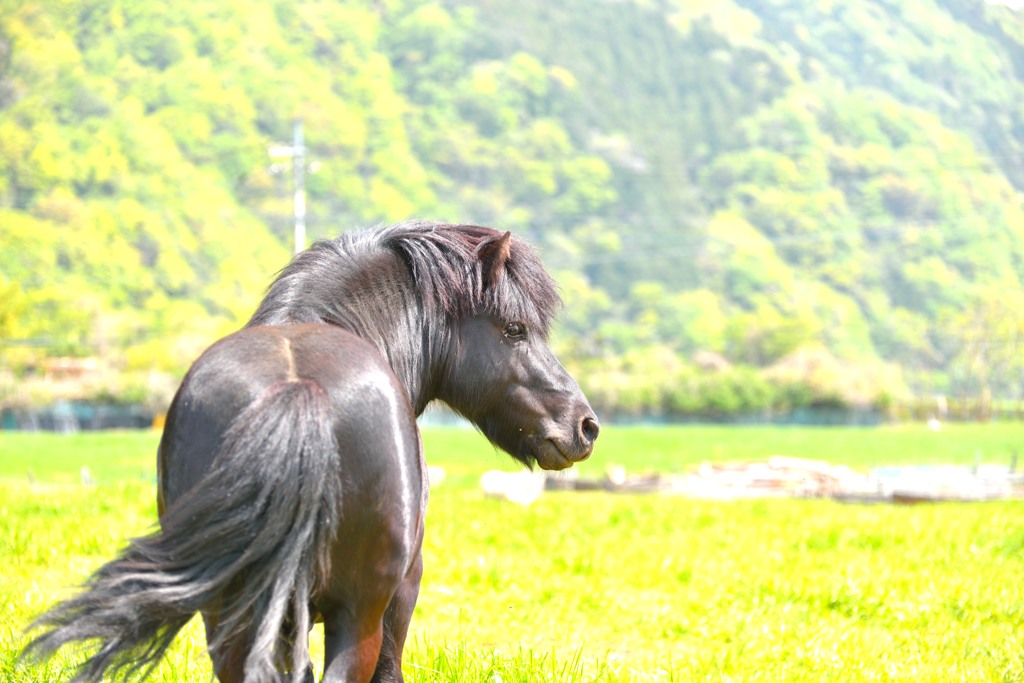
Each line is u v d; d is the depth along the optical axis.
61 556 9.00
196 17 126.69
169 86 116.50
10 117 104.56
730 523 14.94
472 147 130.50
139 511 12.12
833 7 187.50
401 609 3.78
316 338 3.48
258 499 3.03
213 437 3.19
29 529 9.94
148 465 33.09
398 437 3.37
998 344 99.25
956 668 6.70
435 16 147.38
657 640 7.59
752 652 7.07
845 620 8.15
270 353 3.36
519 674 5.41
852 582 8.90
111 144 104.31
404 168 121.00
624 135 143.75
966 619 8.12
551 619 8.03
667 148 144.62
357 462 3.23
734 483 26.33
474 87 138.50
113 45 120.31
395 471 3.33
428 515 14.15
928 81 178.50
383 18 148.62
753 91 159.25
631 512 16.58
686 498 22.38
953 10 197.88
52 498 13.55
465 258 4.17
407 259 4.16
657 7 172.75
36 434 55.12
